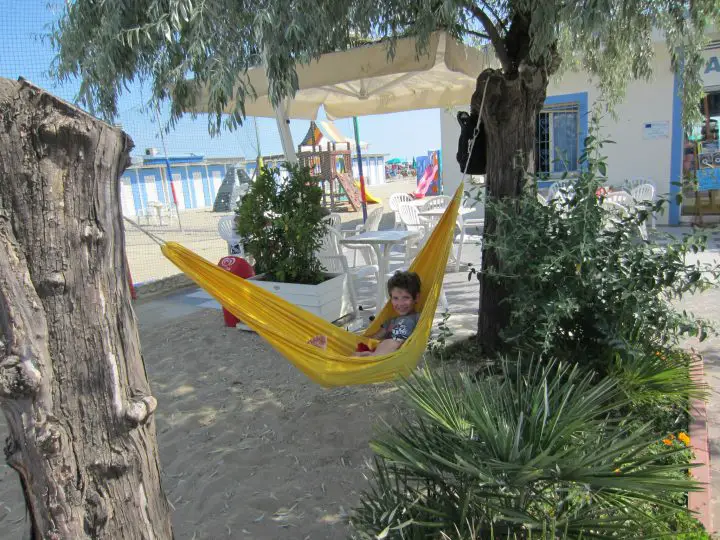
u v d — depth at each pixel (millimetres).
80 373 1397
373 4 3184
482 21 3936
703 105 9719
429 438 2031
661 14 3924
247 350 5070
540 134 10875
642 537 1763
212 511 2742
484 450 1920
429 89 7195
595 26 2672
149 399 1525
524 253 3445
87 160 1349
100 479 1442
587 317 3420
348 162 21266
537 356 3447
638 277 3260
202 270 3746
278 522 2629
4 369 1301
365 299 6586
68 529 1414
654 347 3291
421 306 4207
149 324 6219
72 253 1358
